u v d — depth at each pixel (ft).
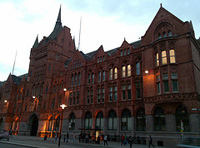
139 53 121.19
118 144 98.68
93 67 148.87
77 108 146.10
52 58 191.11
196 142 41.83
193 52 97.04
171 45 98.89
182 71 92.43
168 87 94.02
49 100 178.19
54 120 165.17
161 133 91.61
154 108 98.32
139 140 104.88
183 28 97.96
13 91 237.04
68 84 163.53
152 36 109.91
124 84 124.57
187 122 86.79
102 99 135.13
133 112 113.19
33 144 84.48
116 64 133.28
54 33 221.25
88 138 109.29
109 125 125.29
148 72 105.40
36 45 230.89
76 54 168.04
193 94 86.22
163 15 107.76
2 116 229.66
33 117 190.29
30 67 215.10
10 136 145.18
